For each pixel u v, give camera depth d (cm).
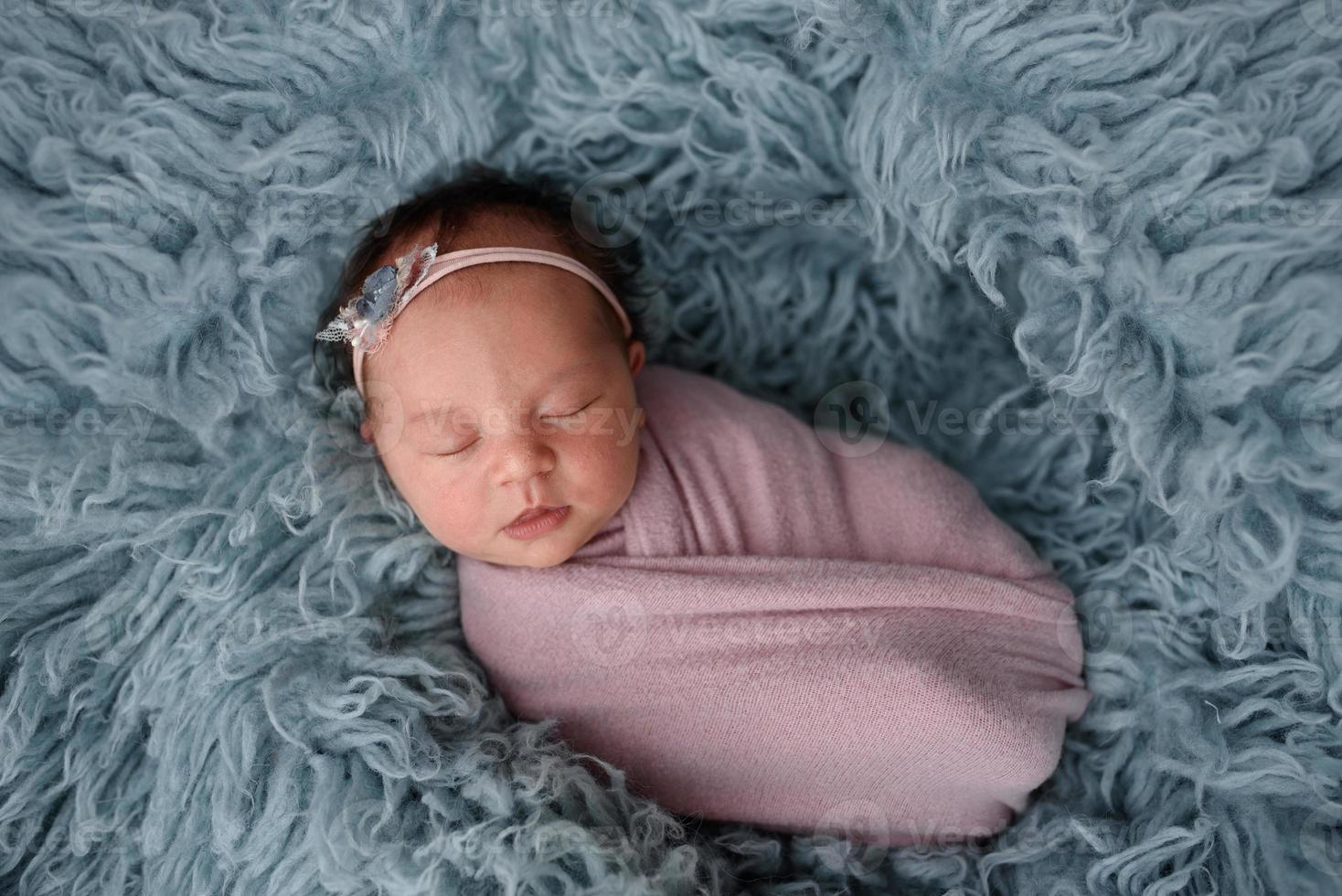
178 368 87
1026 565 98
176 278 85
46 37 85
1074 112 88
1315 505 85
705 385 109
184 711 85
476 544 91
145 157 85
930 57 92
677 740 89
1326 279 80
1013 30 88
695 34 103
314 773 81
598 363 92
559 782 81
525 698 92
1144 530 100
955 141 90
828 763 89
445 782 81
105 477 85
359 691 85
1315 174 85
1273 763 84
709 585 91
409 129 95
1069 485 107
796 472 101
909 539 98
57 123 84
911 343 115
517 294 90
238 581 88
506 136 110
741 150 109
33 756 85
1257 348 83
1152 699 93
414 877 75
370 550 93
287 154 89
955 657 89
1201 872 83
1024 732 86
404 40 93
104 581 88
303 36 90
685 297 118
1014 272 96
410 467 90
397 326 90
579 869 76
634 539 95
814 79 104
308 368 96
